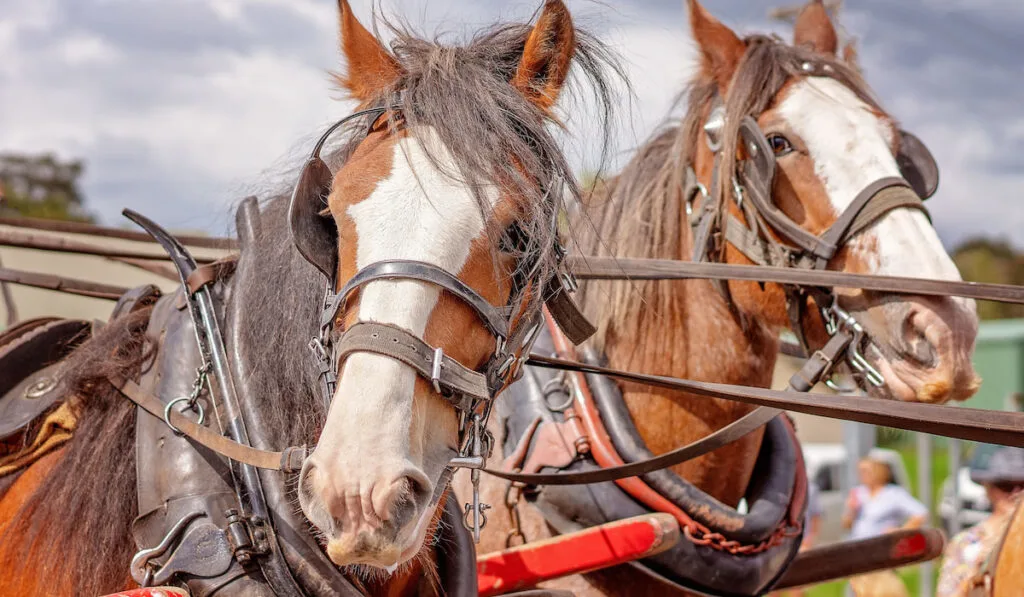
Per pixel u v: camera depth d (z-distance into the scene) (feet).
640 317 9.35
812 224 8.88
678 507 8.72
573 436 8.80
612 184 10.30
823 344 9.11
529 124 6.09
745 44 9.89
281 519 6.02
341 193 5.69
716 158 9.41
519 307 5.80
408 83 6.16
